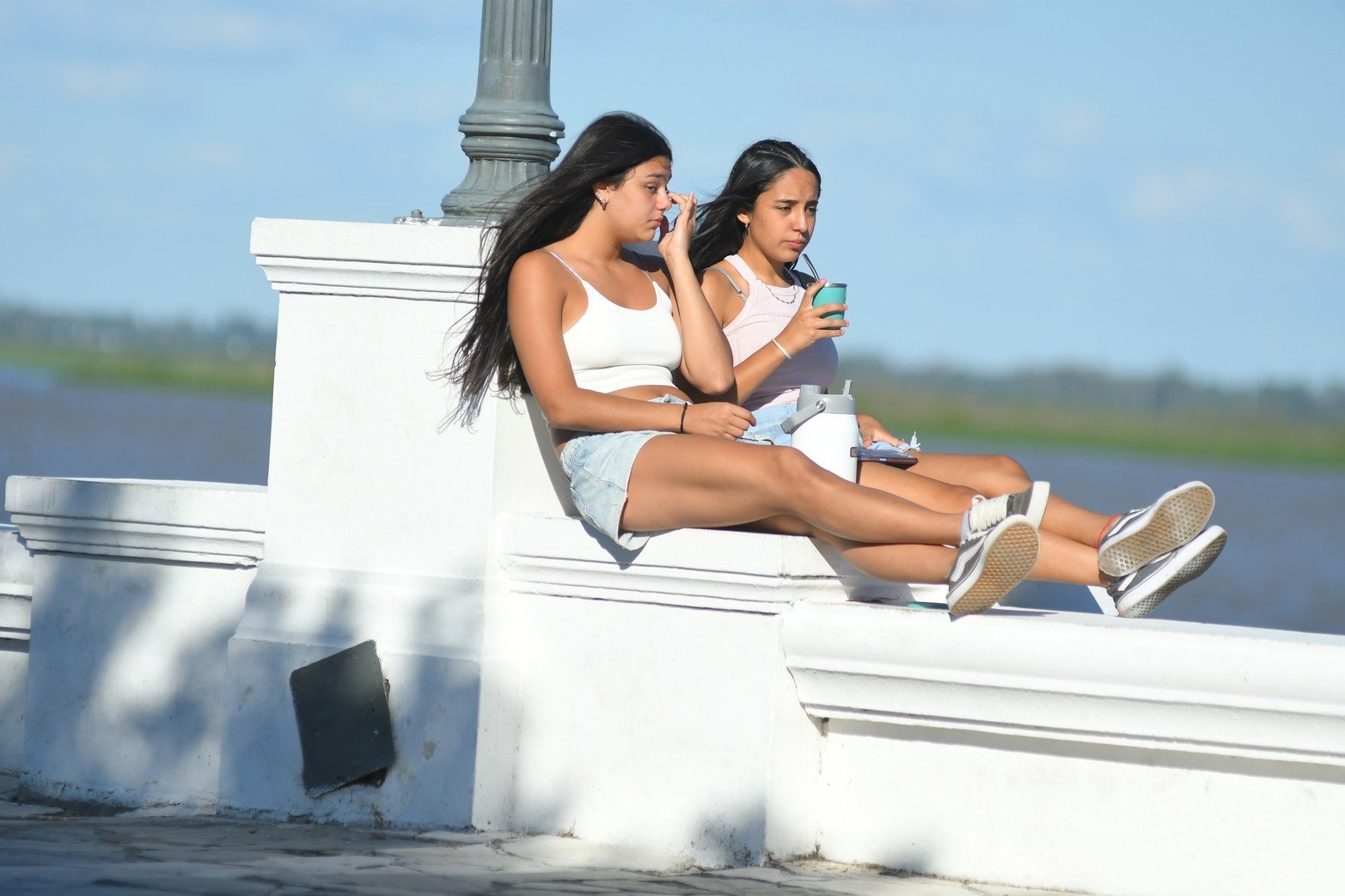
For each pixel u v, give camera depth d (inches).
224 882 388.5
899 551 456.4
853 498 446.3
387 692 494.0
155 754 542.6
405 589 497.4
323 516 510.6
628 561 467.2
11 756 605.6
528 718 490.3
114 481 560.1
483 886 406.9
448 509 496.1
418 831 487.8
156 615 542.9
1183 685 411.8
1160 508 447.2
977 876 447.8
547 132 537.6
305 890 385.4
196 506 525.3
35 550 559.2
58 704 555.8
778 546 446.6
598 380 505.7
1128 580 465.4
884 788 460.4
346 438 507.8
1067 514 482.9
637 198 508.1
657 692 468.4
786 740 455.8
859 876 446.9
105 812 543.5
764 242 568.4
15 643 605.6
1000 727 439.2
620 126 505.4
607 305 503.2
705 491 461.4
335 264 500.4
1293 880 417.7
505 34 536.7
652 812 467.5
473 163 542.0
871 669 442.3
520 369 498.3
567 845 470.3
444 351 498.0
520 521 488.1
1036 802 442.6
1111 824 434.6
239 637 513.0
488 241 493.7
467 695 483.8
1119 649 417.7
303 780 502.9
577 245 511.8
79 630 553.6
